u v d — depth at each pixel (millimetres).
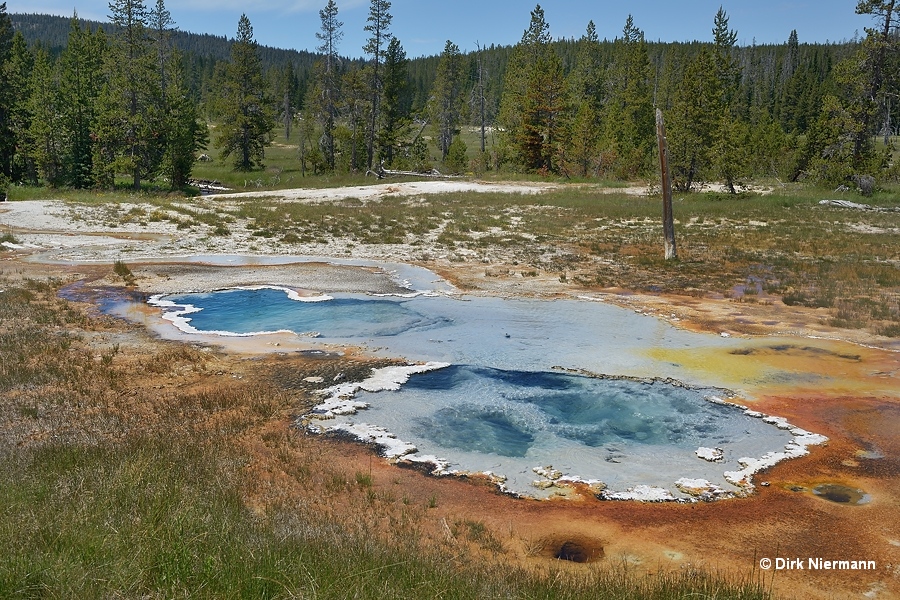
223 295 17969
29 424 9156
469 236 28219
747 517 7273
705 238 27781
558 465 8547
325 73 66750
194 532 5750
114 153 50250
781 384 11438
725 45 75312
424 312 16375
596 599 5254
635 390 11227
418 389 11203
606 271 21766
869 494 7773
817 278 20484
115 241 25578
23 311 15453
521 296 18203
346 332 14531
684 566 6309
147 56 50344
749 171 42219
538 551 6566
